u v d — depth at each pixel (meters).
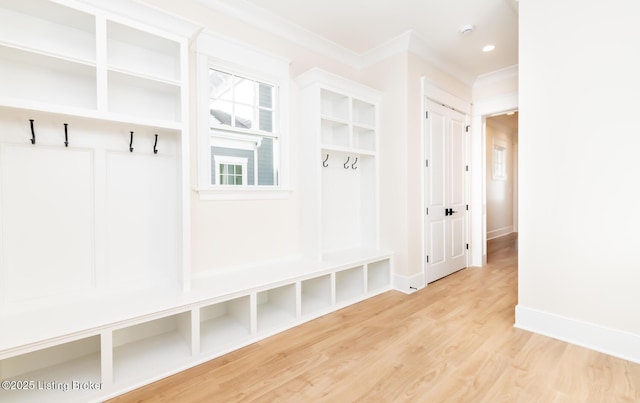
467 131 4.07
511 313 2.53
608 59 1.88
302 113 2.86
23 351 1.31
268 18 2.62
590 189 1.96
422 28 2.87
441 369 1.73
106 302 1.78
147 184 2.06
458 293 3.06
